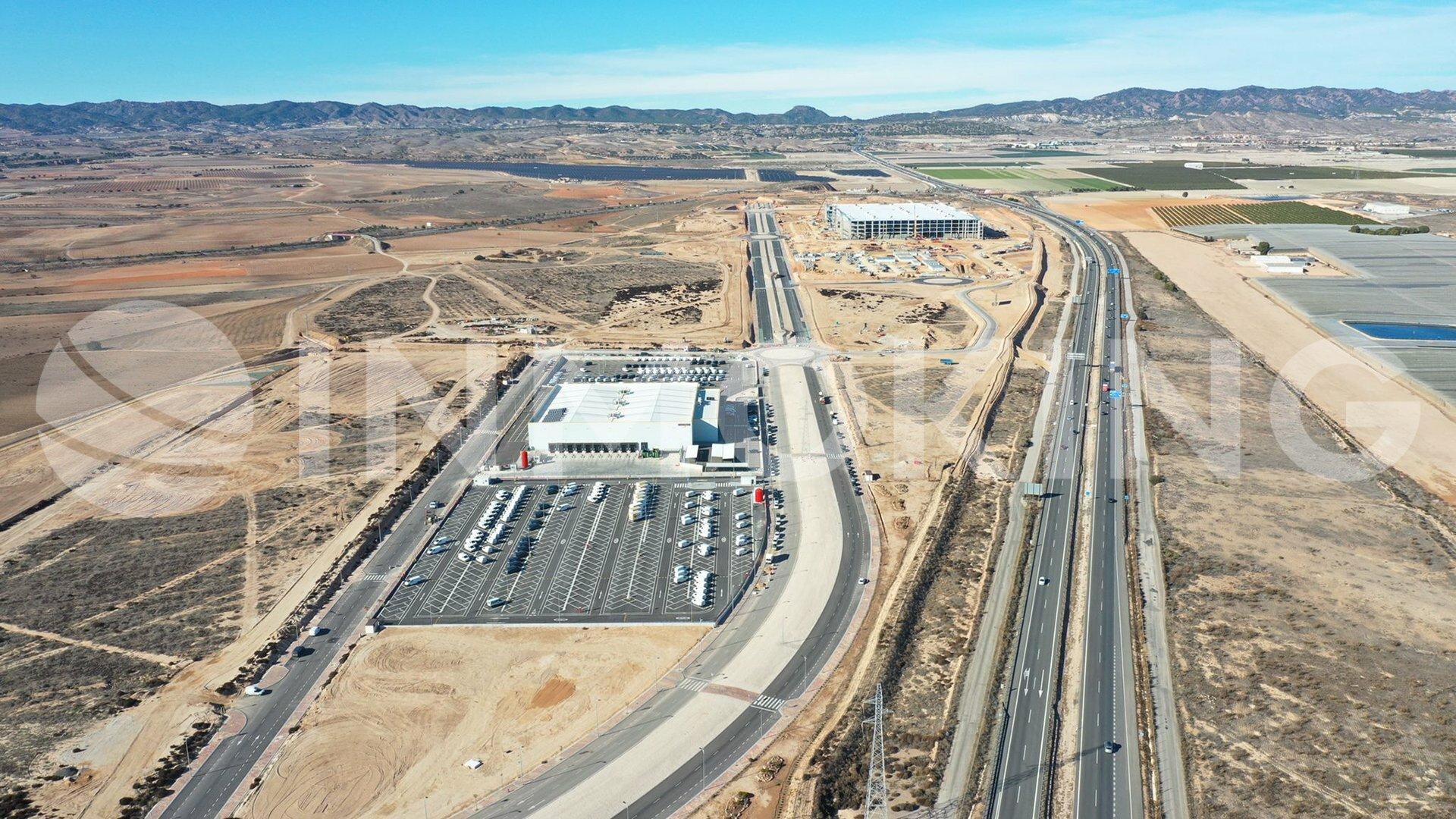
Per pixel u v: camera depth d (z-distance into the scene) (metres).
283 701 114.94
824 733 106.69
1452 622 124.38
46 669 120.00
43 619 131.00
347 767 103.62
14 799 98.06
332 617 133.00
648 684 117.81
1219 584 136.00
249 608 133.75
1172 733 106.12
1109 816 94.31
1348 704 108.00
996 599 134.88
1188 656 119.44
